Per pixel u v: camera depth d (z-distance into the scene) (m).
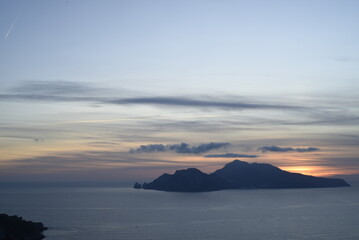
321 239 182.00
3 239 150.50
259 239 181.75
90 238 182.00
